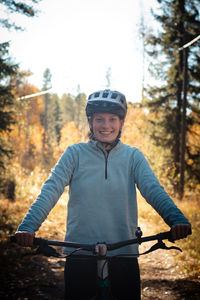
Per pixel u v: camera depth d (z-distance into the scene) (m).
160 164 15.24
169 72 18.50
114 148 2.33
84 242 2.17
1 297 4.24
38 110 60.53
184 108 15.88
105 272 2.11
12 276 5.00
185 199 14.09
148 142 18.83
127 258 2.18
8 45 11.57
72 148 2.36
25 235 1.85
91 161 2.29
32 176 16.52
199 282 4.87
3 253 5.77
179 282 4.92
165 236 1.89
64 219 9.45
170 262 5.97
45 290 4.61
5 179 13.19
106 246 1.92
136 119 21.36
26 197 13.01
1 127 12.53
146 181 2.23
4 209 9.70
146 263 6.06
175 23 17.89
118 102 2.34
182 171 15.15
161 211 2.01
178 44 18.31
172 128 18.11
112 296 2.04
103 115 2.34
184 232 1.83
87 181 2.24
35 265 5.57
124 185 2.28
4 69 11.98
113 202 2.22
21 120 13.76
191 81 17.77
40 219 1.99
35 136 55.06
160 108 18.86
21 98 13.27
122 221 2.22
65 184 2.27
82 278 2.09
